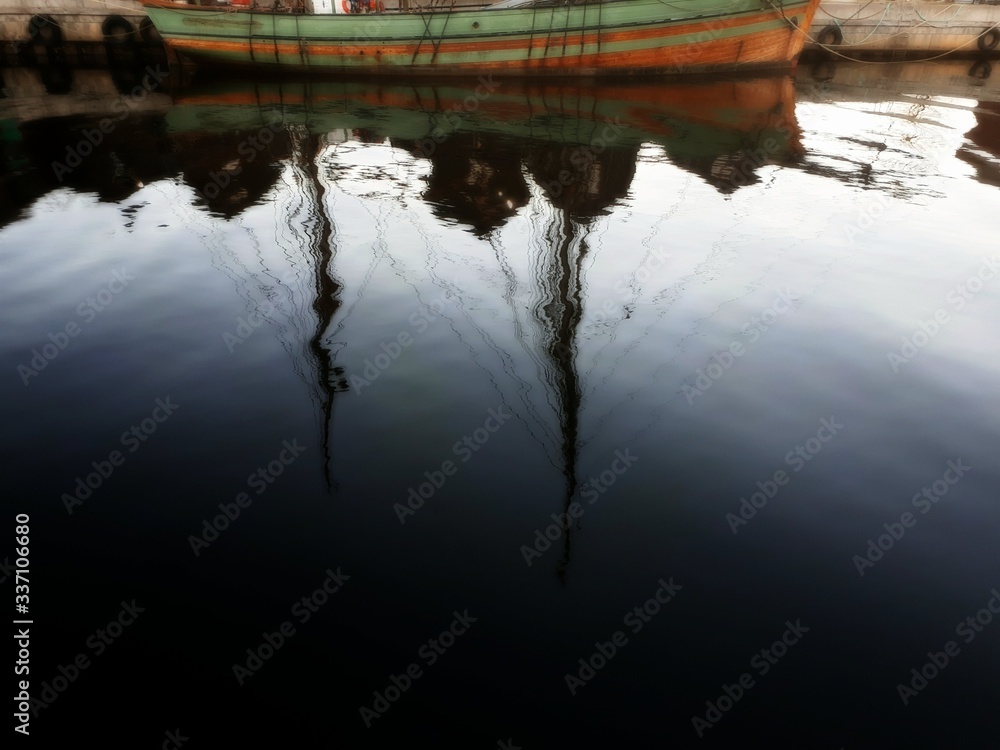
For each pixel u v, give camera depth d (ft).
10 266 34.83
